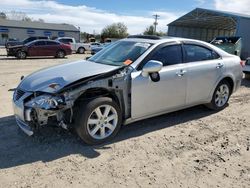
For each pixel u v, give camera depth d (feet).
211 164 12.50
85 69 14.49
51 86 12.87
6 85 27.91
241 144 14.66
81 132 13.34
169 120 17.78
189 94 17.21
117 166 12.06
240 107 21.25
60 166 11.91
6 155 12.68
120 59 15.60
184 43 17.17
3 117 17.53
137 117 15.19
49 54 70.74
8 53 66.54
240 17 86.43
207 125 17.19
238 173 11.82
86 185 10.64
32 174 11.25
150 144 14.26
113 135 14.47
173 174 11.57
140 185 10.73
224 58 19.51
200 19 110.32
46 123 13.02
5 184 10.54
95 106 13.41
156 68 14.28
